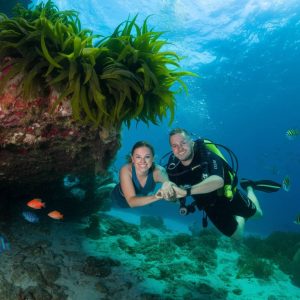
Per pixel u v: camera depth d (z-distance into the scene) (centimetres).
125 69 126
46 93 122
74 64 115
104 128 146
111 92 124
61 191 268
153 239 315
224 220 225
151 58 137
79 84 116
